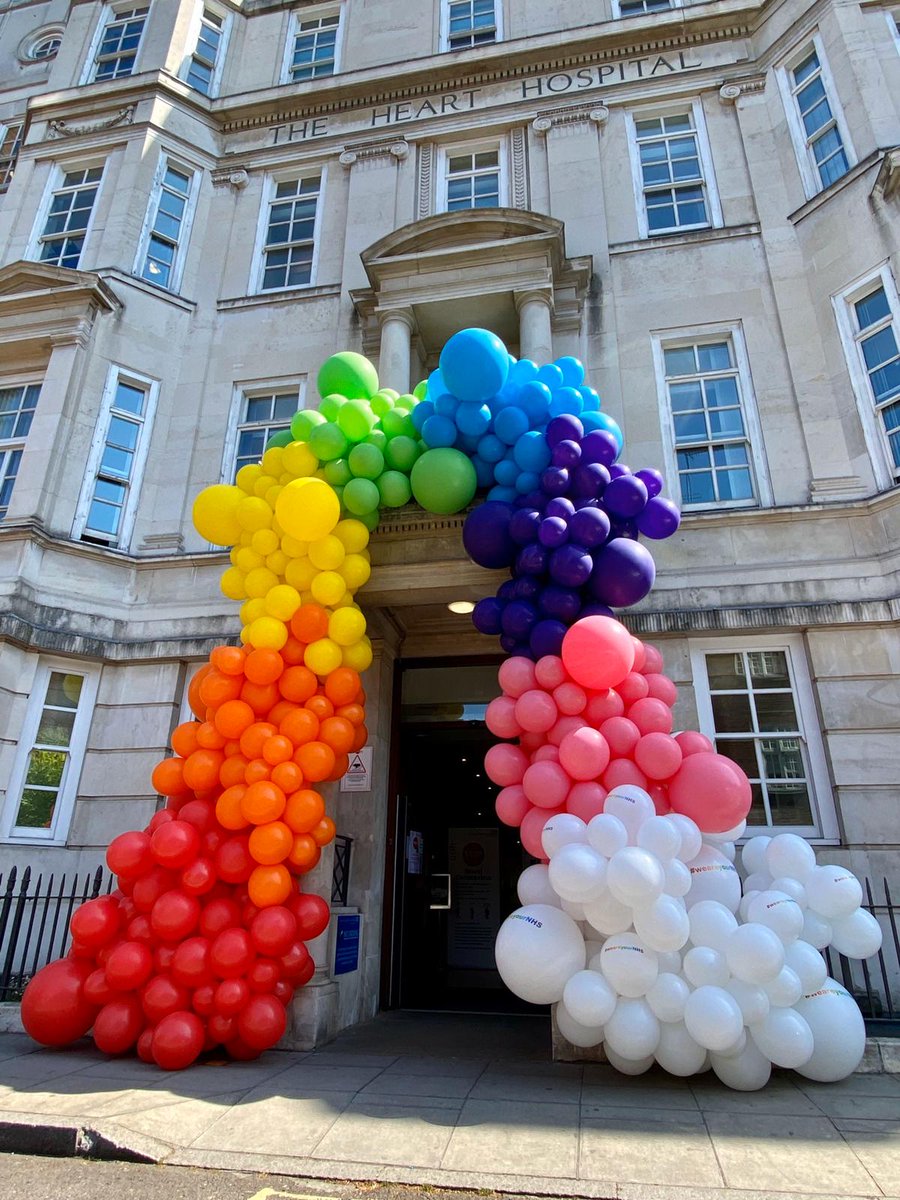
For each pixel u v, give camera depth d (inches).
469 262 411.8
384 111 529.0
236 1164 155.1
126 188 500.1
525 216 414.9
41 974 233.5
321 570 264.5
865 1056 212.2
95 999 225.3
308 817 236.5
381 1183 146.6
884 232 375.9
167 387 460.4
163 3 587.2
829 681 320.5
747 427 384.5
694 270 423.8
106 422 434.0
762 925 189.3
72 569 391.2
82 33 604.4
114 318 454.6
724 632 336.2
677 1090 195.2
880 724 309.6
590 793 213.3
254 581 268.5
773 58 462.0
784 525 350.3
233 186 531.2
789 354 389.7
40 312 447.2
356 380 289.3
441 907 436.1
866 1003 271.9
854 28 429.1
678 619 336.8
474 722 381.4
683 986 187.9
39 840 352.8
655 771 214.4
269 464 282.4
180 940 225.6
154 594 402.6
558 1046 231.3
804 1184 141.0
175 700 375.6
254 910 233.1
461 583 291.4
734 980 187.6
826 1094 189.8
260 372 461.4
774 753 322.0
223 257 507.2
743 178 446.9
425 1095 193.8
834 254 394.6
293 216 522.6
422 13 567.5
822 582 333.7
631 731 219.9
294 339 466.0
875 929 209.0
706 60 482.3
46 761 364.2
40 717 365.4
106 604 394.9
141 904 231.1
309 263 501.7
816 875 212.8
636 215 451.2
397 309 411.8
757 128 454.6
